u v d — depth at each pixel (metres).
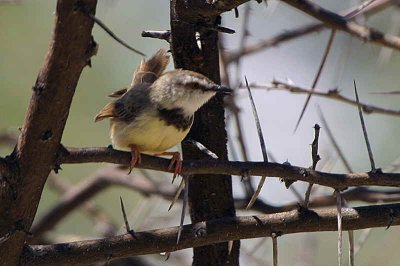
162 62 10.72
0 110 15.98
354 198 11.63
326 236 15.51
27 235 7.79
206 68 9.14
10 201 7.54
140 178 14.62
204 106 9.26
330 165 12.02
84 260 8.02
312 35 15.13
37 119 7.19
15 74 16.20
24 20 16.31
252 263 13.90
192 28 8.69
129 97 9.70
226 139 9.41
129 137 9.52
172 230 8.17
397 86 16.38
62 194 15.38
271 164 7.90
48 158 7.43
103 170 14.98
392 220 8.13
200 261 9.58
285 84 10.41
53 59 6.92
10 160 7.43
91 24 6.75
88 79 16.61
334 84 13.19
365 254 15.23
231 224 8.19
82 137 16.55
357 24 11.55
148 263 14.84
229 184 9.40
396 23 12.88
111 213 17.88
